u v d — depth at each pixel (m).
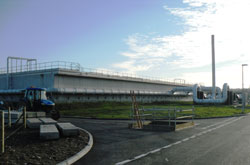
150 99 62.19
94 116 25.72
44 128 11.59
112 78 49.56
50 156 7.93
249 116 29.73
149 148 9.78
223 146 10.09
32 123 14.25
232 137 12.56
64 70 39.59
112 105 45.03
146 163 7.47
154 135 13.38
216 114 29.62
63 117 26.67
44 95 20.89
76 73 41.75
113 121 21.62
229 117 27.58
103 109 35.50
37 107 20.06
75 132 11.62
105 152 9.08
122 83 53.50
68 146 9.49
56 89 37.22
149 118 23.53
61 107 36.25
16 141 10.34
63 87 40.12
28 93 20.39
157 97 65.50
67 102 39.81
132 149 9.61
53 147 9.22
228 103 59.09
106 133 14.13
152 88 64.50
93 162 7.66
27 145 9.53
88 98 44.12
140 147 10.00
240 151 9.07
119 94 52.06
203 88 64.44
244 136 12.91
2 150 8.18
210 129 16.12
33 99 20.11
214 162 7.50
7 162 7.08
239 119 24.75
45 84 40.03
